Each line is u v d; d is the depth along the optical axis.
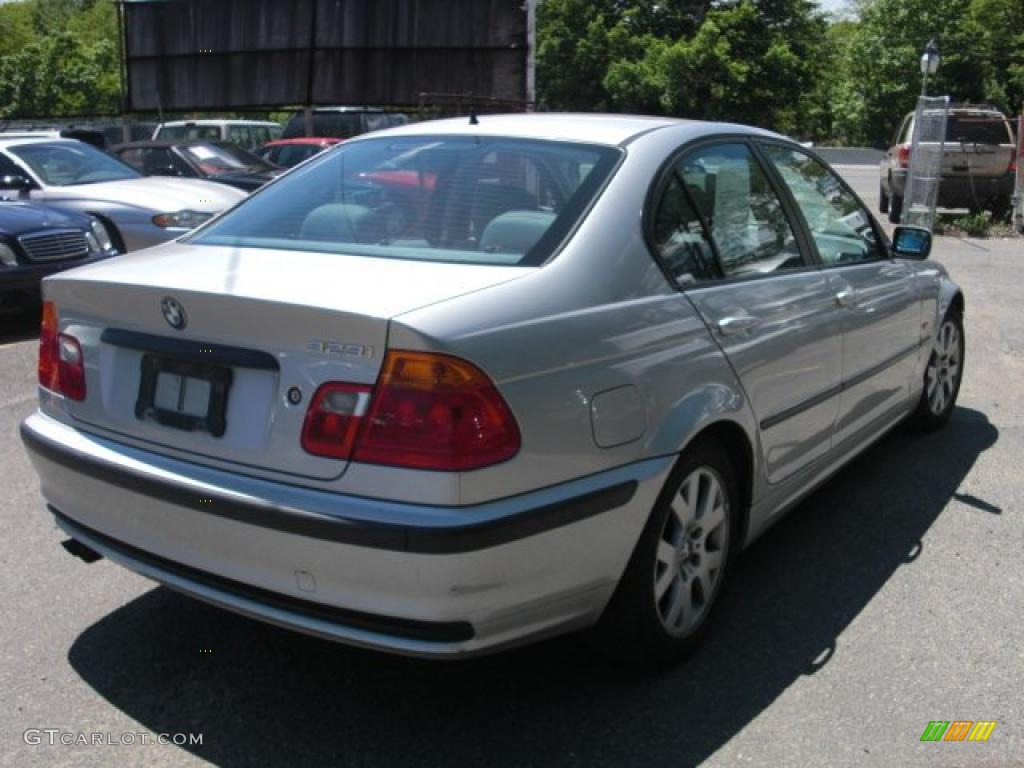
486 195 3.21
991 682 3.17
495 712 3.01
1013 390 6.68
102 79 51.25
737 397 3.26
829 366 3.93
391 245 3.08
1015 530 4.37
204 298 2.71
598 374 2.78
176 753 2.80
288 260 3.01
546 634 2.77
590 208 3.08
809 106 50.69
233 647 3.38
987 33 46.06
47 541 4.20
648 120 3.75
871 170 35.66
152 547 2.87
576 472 2.71
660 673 3.21
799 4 48.78
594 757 2.79
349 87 21.11
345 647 3.38
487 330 2.56
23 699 3.06
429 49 20.39
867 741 2.86
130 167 11.21
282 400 2.62
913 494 4.79
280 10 21.41
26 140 10.62
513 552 2.54
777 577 3.91
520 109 19.00
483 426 2.49
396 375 2.47
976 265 12.39
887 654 3.33
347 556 2.49
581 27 50.38
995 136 16.53
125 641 3.41
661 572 3.08
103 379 3.02
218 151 14.16
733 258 3.53
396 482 2.47
